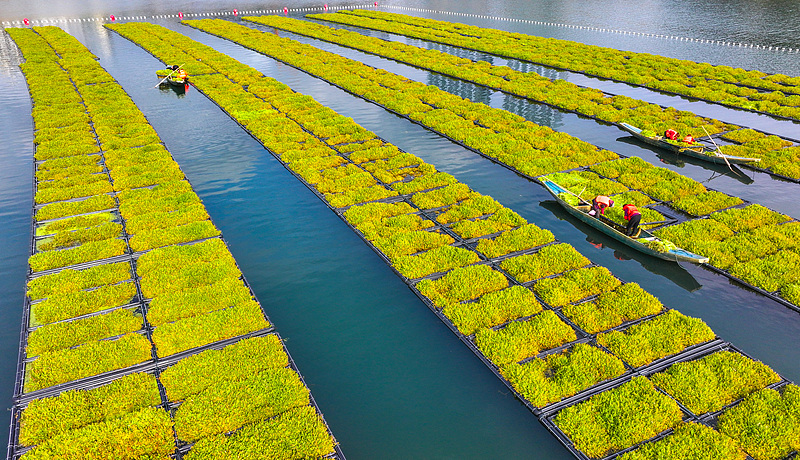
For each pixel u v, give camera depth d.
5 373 16.66
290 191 29.33
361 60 62.78
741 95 46.09
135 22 91.75
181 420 14.63
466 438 14.44
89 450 13.74
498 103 45.44
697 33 78.31
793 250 22.55
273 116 41.38
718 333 18.27
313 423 14.61
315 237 24.62
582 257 22.47
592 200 27.45
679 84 49.31
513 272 21.52
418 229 25.03
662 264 22.55
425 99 46.09
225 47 70.62
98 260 22.36
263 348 17.30
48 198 27.62
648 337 17.64
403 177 30.89
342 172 31.05
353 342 17.98
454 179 30.22
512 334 17.86
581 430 14.23
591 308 19.20
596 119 41.09
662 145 35.19
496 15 102.50
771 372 16.12
